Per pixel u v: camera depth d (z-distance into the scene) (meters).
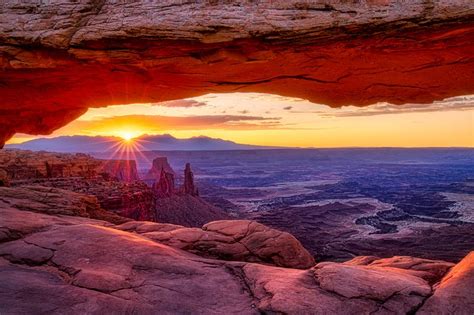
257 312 5.39
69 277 6.29
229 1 7.26
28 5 8.04
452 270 6.37
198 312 5.43
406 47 7.58
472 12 6.37
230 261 7.91
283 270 6.93
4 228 8.12
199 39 7.39
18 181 34.47
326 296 5.57
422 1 6.56
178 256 7.50
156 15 7.40
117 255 7.14
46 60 8.40
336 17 6.85
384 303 5.31
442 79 9.37
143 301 5.64
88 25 7.71
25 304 5.30
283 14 7.04
